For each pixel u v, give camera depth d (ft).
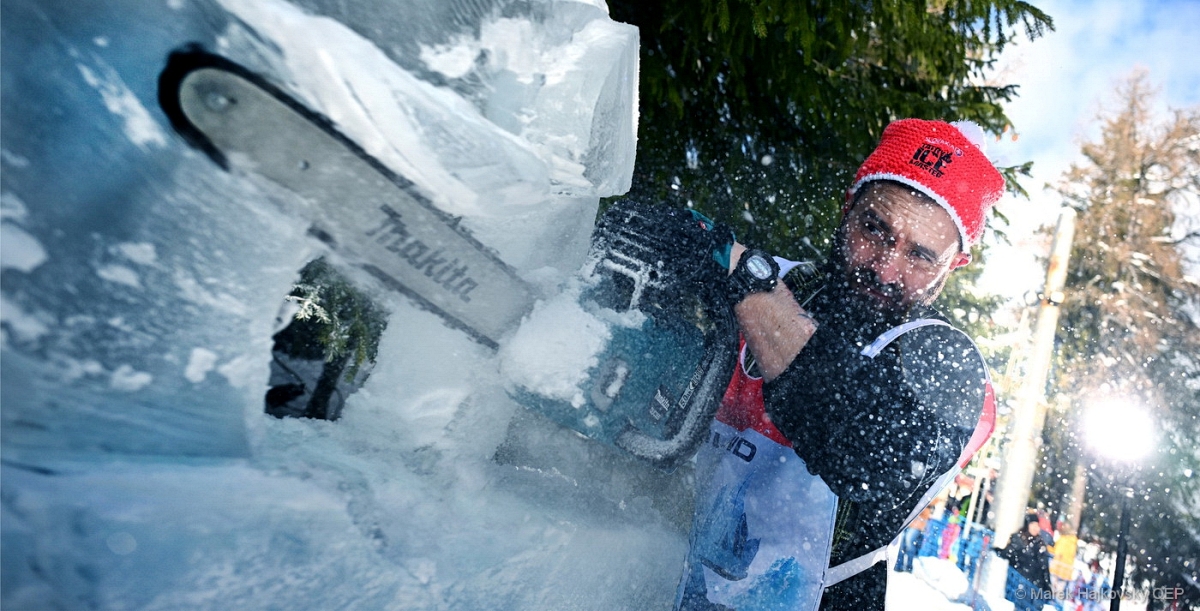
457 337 3.48
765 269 4.22
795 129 10.21
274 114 2.48
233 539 2.46
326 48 2.39
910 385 4.24
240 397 2.77
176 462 2.58
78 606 2.08
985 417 4.46
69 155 2.27
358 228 2.86
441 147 2.60
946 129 4.77
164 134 2.41
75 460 2.35
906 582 15.57
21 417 2.26
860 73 10.44
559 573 3.59
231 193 2.56
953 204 4.58
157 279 2.47
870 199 4.69
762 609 4.17
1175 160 38.99
